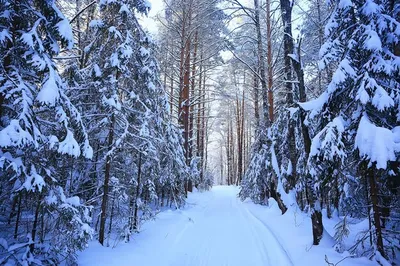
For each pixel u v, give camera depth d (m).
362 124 4.76
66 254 5.20
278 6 14.21
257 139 17.16
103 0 7.19
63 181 7.27
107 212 7.88
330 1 5.85
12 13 4.57
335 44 5.64
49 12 5.07
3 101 4.59
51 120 5.62
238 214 12.85
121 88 7.75
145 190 10.14
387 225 5.97
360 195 6.76
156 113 9.43
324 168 5.85
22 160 4.54
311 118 6.05
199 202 17.11
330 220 9.81
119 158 8.35
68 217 4.89
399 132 4.58
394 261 5.02
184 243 7.57
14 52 4.72
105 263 5.45
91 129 7.25
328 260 5.21
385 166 4.21
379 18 5.02
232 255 6.52
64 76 7.70
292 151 11.54
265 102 14.72
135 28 7.96
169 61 18.31
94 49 7.63
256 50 17.20
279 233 8.16
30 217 6.22
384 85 5.00
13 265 4.04
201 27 18.89
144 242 7.33
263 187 16.52
